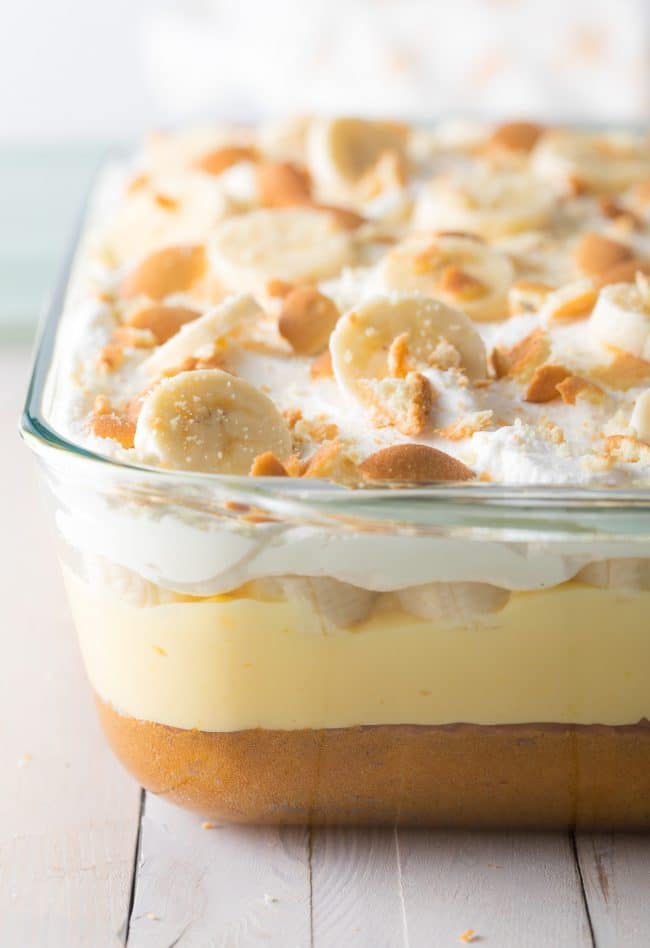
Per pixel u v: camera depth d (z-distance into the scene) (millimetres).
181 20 906
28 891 456
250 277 539
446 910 450
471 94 905
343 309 521
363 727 454
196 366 491
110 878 458
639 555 432
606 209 600
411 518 427
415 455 450
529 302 531
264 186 601
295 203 594
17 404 648
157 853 464
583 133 671
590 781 457
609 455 456
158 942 443
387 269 535
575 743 453
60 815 475
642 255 563
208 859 462
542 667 446
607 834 468
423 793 460
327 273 545
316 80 907
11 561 569
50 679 520
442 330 489
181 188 596
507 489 427
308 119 659
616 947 441
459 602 439
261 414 460
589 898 452
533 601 439
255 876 458
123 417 472
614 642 443
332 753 457
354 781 459
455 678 448
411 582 438
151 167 645
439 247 542
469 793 459
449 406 473
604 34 882
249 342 508
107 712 469
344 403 481
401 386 472
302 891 454
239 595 443
